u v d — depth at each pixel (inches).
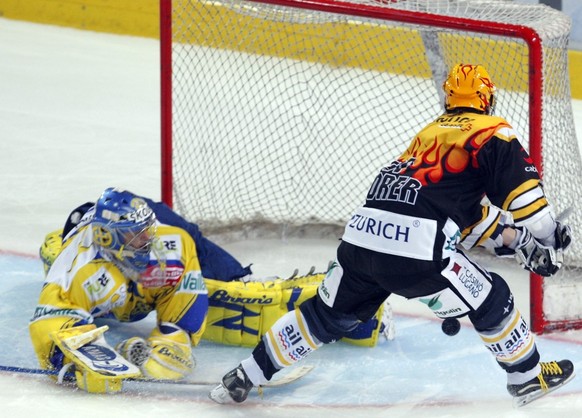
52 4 1247.5
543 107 540.1
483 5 604.7
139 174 792.9
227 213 685.3
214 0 625.0
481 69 436.8
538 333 534.6
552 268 435.2
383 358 507.5
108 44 1194.6
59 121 920.9
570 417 446.0
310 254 649.6
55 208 714.2
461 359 508.4
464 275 416.8
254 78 940.6
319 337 438.9
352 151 824.3
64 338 445.7
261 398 460.4
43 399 445.4
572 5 1040.8
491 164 406.3
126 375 438.0
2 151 831.7
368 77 940.0
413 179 415.5
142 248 459.5
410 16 538.6
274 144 831.7
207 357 504.1
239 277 528.1
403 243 409.7
